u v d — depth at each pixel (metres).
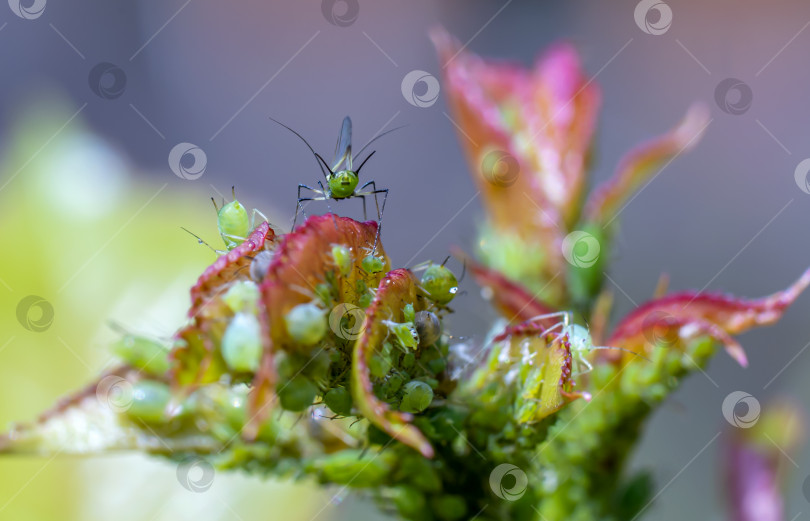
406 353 0.09
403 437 0.09
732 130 0.36
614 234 0.12
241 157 0.36
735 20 0.37
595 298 0.12
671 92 0.36
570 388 0.10
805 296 0.28
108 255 0.12
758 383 0.25
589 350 0.10
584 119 0.12
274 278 0.09
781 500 0.12
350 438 0.10
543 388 0.10
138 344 0.10
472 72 0.12
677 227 0.33
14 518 0.12
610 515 0.11
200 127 0.37
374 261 0.09
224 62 0.39
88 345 0.12
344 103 0.38
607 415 0.11
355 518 0.12
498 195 0.12
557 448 0.11
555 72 0.12
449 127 0.36
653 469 0.11
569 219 0.12
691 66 0.37
